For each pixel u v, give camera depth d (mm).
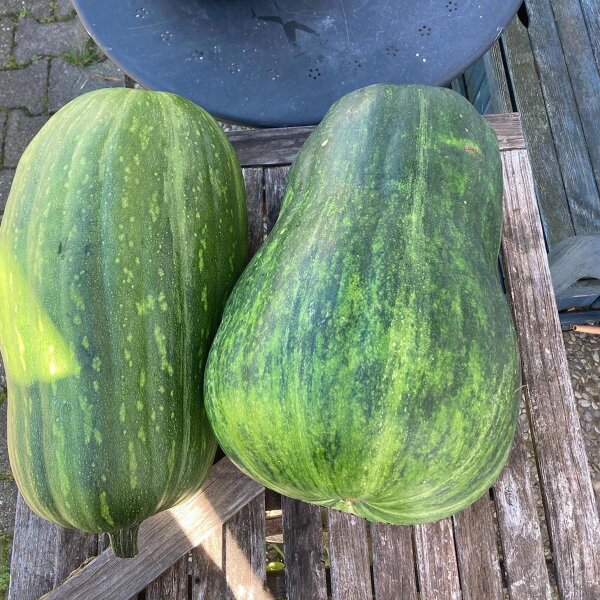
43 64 2246
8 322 954
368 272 814
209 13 1397
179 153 1020
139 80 1368
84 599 1147
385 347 768
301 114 1371
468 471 806
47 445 901
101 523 919
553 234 1874
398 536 1176
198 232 1000
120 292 914
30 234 945
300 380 782
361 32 1399
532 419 1198
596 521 1146
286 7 1415
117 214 938
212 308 1010
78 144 977
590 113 1955
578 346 1993
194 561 1186
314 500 895
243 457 849
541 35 2018
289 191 1039
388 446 760
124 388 898
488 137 1037
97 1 1369
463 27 1370
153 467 913
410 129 966
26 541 1204
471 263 875
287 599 1190
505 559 1149
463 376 780
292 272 849
